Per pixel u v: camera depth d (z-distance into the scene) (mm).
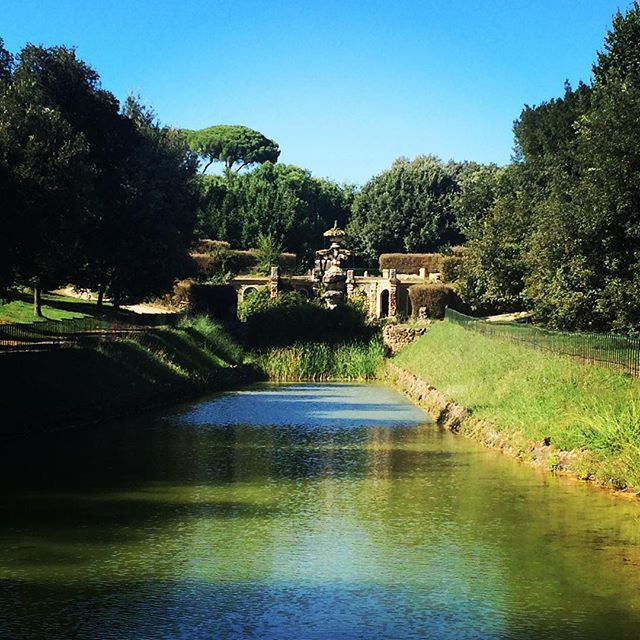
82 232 59125
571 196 43250
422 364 59562
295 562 18062
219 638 13961
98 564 17797
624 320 36938
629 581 16844
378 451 32344
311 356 71312
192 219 75500
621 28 49469
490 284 63188
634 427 25906
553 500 23531
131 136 64875
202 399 52531
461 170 134875
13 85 50375
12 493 24203
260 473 27828
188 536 19984
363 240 128375
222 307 83500
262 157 169875
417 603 15641
